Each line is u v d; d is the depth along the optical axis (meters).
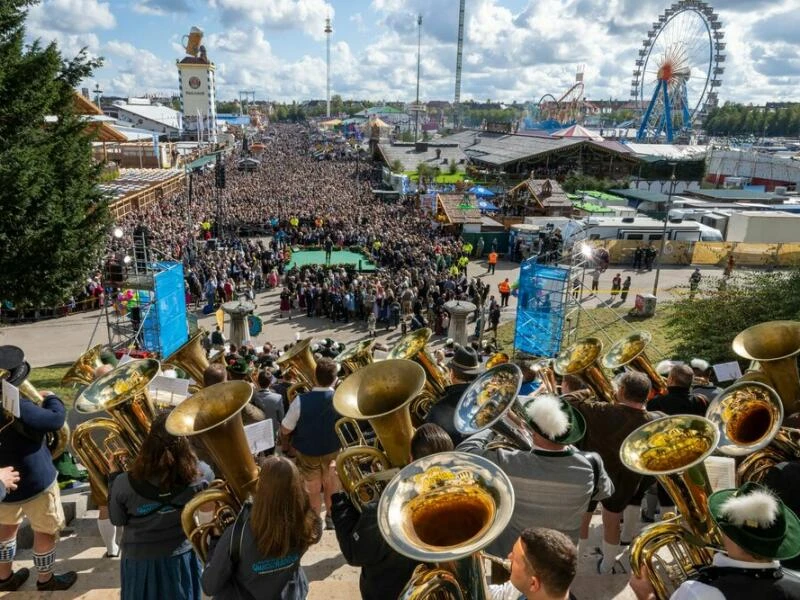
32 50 15.20
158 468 3.46
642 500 5.75
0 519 4.45
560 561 2.27
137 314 19.28
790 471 3.64
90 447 4.71
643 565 3.12
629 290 31.16
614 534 4.77
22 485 4.38
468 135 123.06
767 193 61.84
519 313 21.48
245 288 29.42
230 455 3.32
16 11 14.95
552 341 20.70
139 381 4.46
